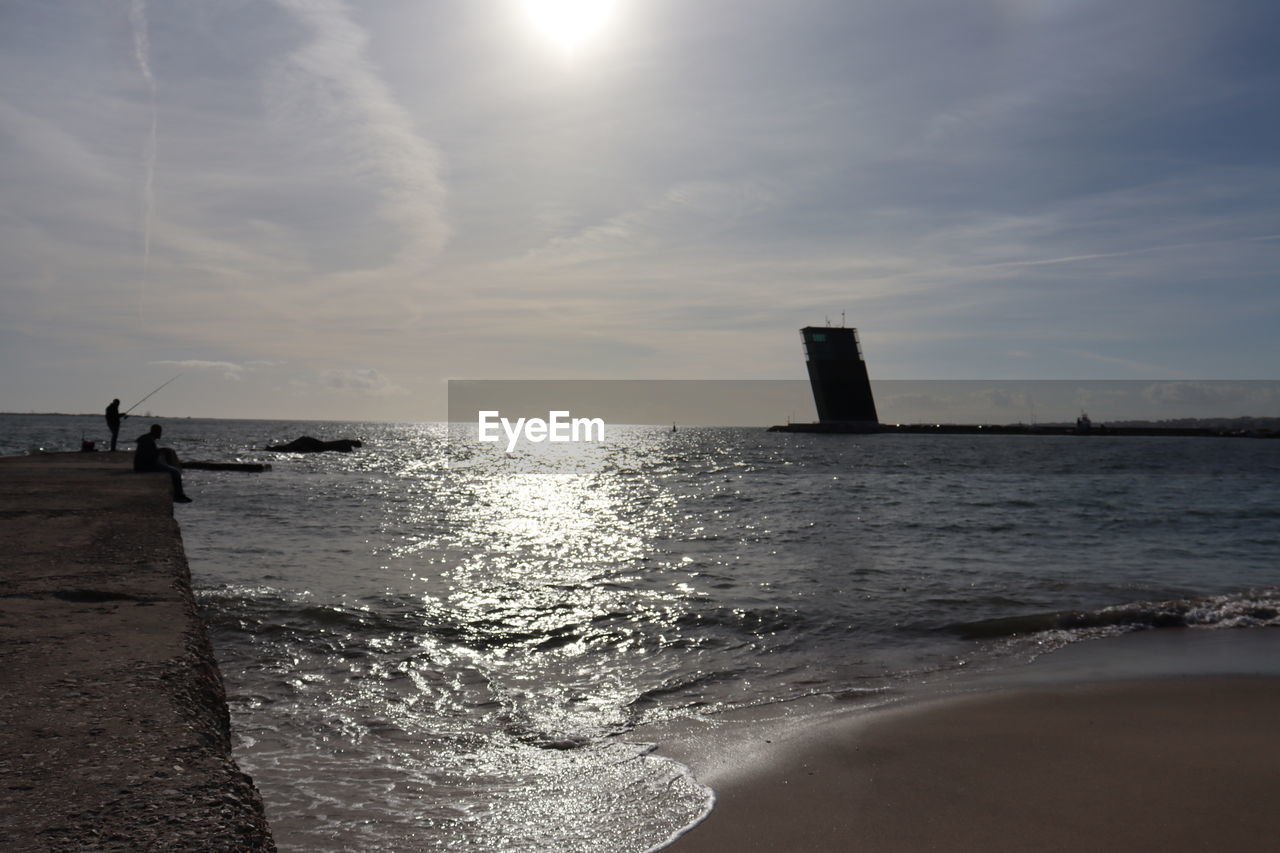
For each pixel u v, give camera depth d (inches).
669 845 139.9
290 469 1423.5
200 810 76.8
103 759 88.3
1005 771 177.0
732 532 659.4
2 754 88.0
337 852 133.3
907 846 140.4
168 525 305.4
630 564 480.4
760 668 270.1
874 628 327.0
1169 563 513.7
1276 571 486.6
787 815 152.8
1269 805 158.2
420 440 3976.4
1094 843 141.6
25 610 159.6
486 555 510.0
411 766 176.7
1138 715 219.5
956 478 1481.3
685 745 194.4
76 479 509.7
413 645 284.8
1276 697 237.1
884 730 206.2
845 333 6186.0
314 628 297.4
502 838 141.3
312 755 181.2
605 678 255.1
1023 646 302.0
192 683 120.5
